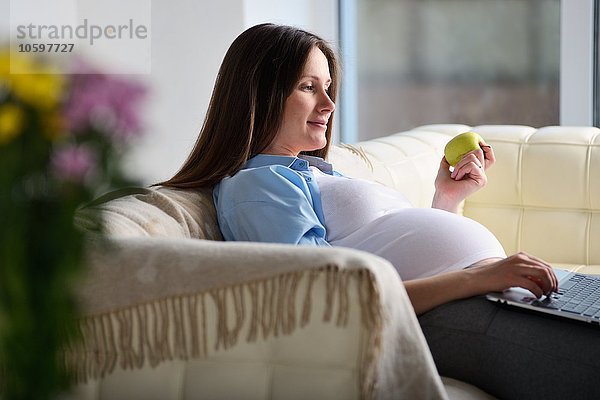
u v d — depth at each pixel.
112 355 1.33
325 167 2.25
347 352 1.23
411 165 3.02
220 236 1.95
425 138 3.25
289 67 2.06
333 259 1.23
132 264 1.33
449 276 1.72
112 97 0.95
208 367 1.29
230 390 1.28
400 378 1.28
